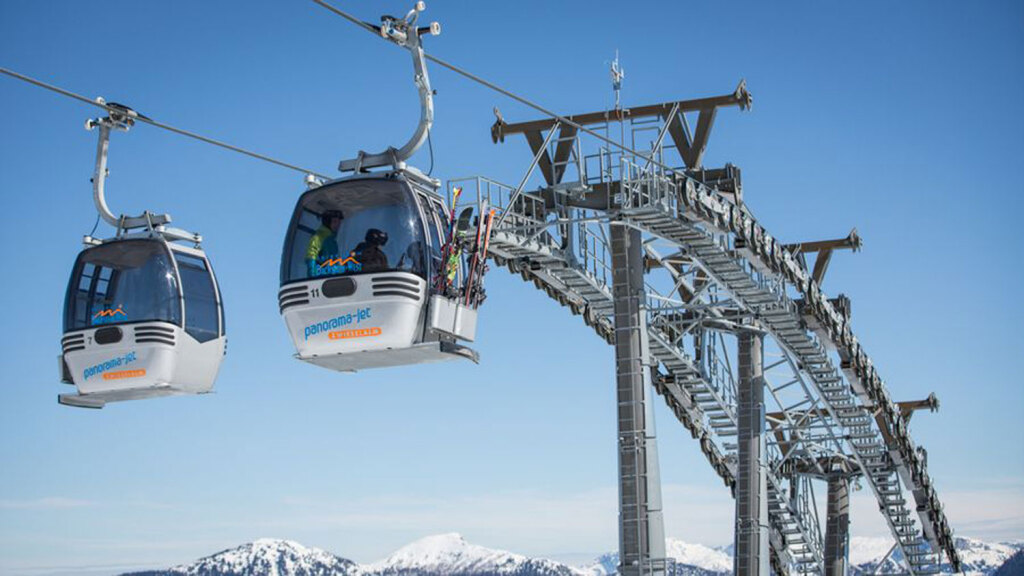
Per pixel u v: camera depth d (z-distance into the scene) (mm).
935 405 61844
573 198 38438
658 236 38250
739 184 39750
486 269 23734
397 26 22484
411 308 21984
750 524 48406
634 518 35969
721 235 40562
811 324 46750
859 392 52031
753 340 49375
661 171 36625
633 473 36312
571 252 39812
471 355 22891
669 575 35781
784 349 48531
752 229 40656
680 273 48406
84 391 23250
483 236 23734
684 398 53062
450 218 23312
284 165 25078
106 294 23203
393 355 22250
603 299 42562
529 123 39500
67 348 23250
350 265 22094
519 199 38125
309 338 22281
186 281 23484
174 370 23062
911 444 58969
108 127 23516
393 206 22203
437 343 21969
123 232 23703
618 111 37562
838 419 54344
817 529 65000
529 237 36594
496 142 39875
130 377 22938
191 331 23391
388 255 22000
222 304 24078
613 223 36781
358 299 21969
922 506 63250
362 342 22078
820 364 49875
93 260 23406
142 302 23000
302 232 22484
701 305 46406
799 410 56938
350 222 22312
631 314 37312
